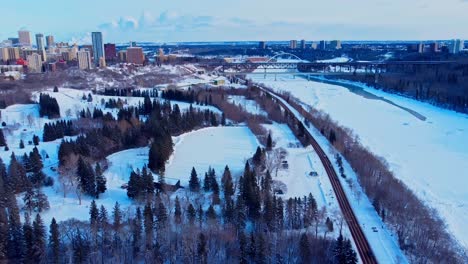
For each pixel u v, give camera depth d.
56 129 190.12
